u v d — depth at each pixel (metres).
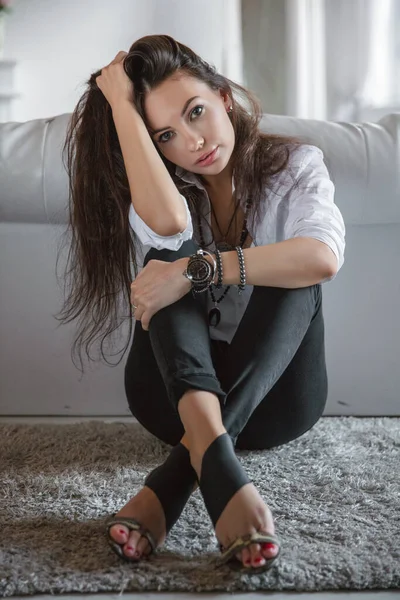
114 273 1.77
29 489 1.60
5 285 2.12
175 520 1.30
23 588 1.18
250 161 1.65
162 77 1.55
